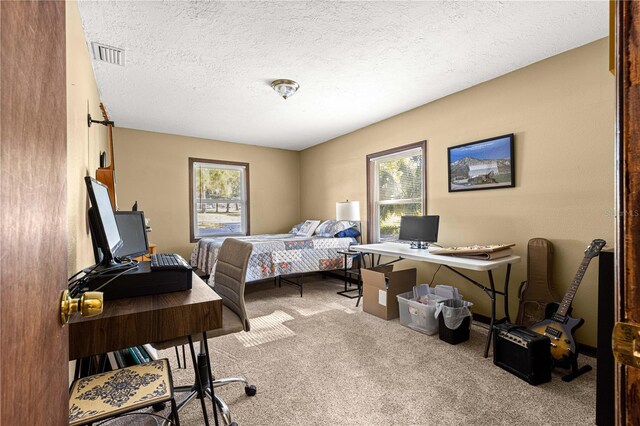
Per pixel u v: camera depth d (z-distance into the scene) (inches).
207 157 201.0
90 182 44.6
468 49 95.0
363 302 131.5
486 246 106.6
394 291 121.6
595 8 76.1
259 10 76.5
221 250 81.9
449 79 116.0
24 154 16.9
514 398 69.4
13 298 15.4
